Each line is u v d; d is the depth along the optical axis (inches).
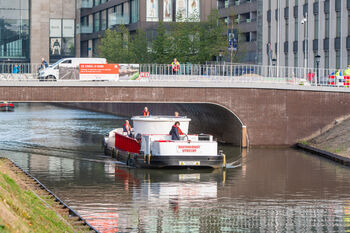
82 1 5787.4
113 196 1331.2
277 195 1365.7
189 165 1700.3
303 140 2331.4
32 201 989.8
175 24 3791.8
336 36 3309.5
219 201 1296.8
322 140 2239.2
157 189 1422.2
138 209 1204.5
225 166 1750.7
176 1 4704.7
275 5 4037.9
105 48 4200.3
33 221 817.5
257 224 1101.1
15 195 934.4
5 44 5162.4
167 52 3737.7
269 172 1691.7
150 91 2207.2
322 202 1294.3
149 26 4714.6
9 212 747.4
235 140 2410.2
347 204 1274.6
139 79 2199.8
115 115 4279.0
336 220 1136.2
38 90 2113.7
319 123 2337.6
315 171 1705.2
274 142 2319.1
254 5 4677.7
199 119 2783.0
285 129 2320.4
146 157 1711.4
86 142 2397.9
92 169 1713.8
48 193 1208.2
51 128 3011.8
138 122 1876.2
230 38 3624.5
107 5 5398.6
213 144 1718.8
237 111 2287.2
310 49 3572.8
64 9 5334.6
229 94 2278.5
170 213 1176.2
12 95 2096.5
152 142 1729.8
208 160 1711.4
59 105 5836.6
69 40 5354.3
